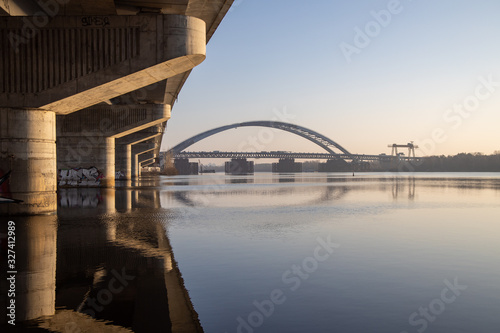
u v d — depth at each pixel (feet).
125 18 67.77
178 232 55.57
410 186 209.46
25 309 24.71
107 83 68.33
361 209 89.30
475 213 82.38
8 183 69.36
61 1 67.72
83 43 68.23
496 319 23.15
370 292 28.37
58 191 137.39
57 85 68.44
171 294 27.58
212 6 76.54
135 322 22.56
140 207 89.51
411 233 55.83
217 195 132.98
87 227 59.00
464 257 40.24
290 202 107.65
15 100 68.64
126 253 41.16
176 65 70.69
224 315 23.68
